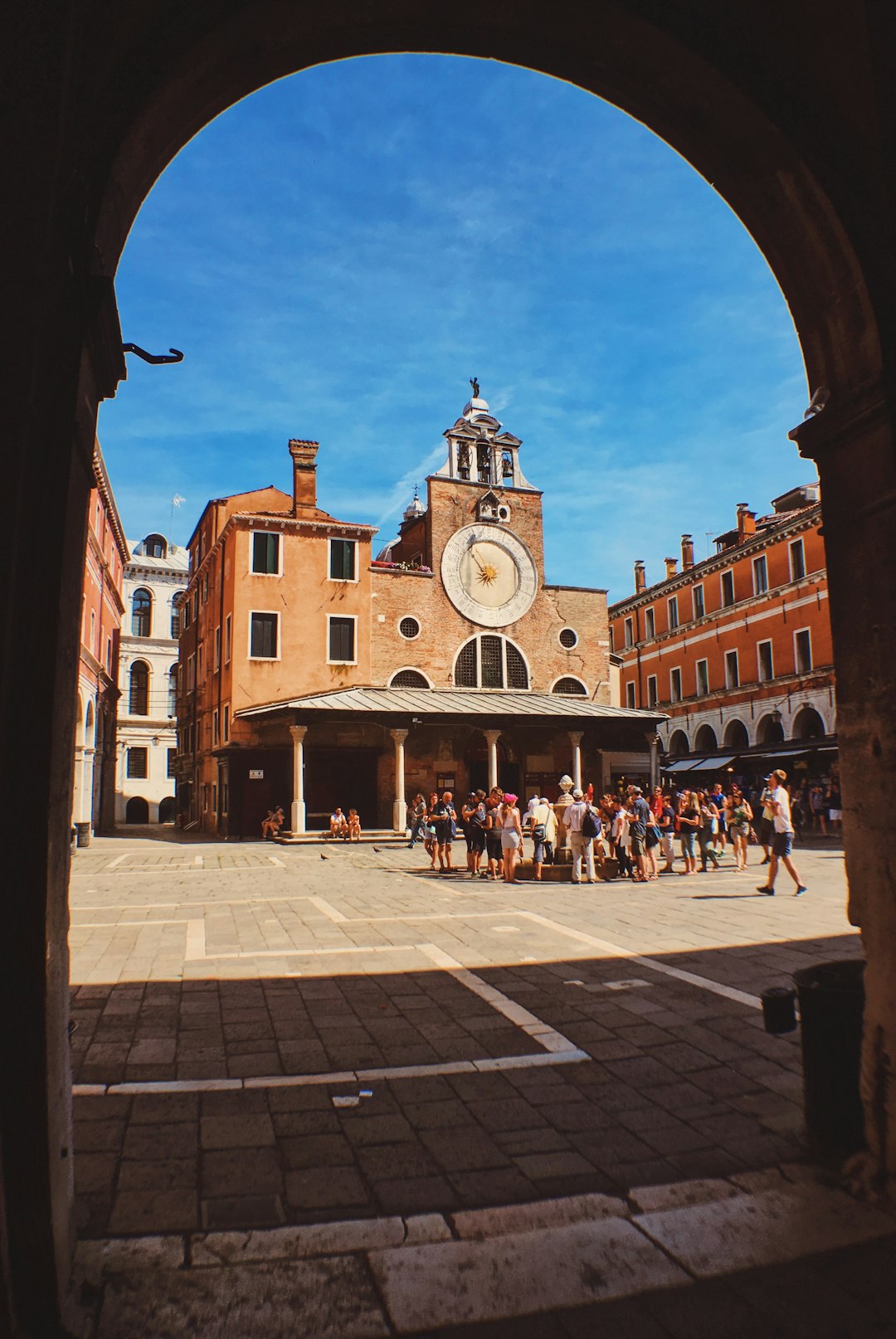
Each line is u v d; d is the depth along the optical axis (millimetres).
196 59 3195
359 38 3695
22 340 2648
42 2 2783
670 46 3721
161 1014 6387
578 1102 4637
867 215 3723
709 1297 2842
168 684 57156
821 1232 3223
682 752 44594
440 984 7324
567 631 38188
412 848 25531
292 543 33250
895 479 3666
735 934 9680
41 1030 2562
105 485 29688
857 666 3951
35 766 2607
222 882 15727
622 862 16281
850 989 3945
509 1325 2705
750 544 39000
